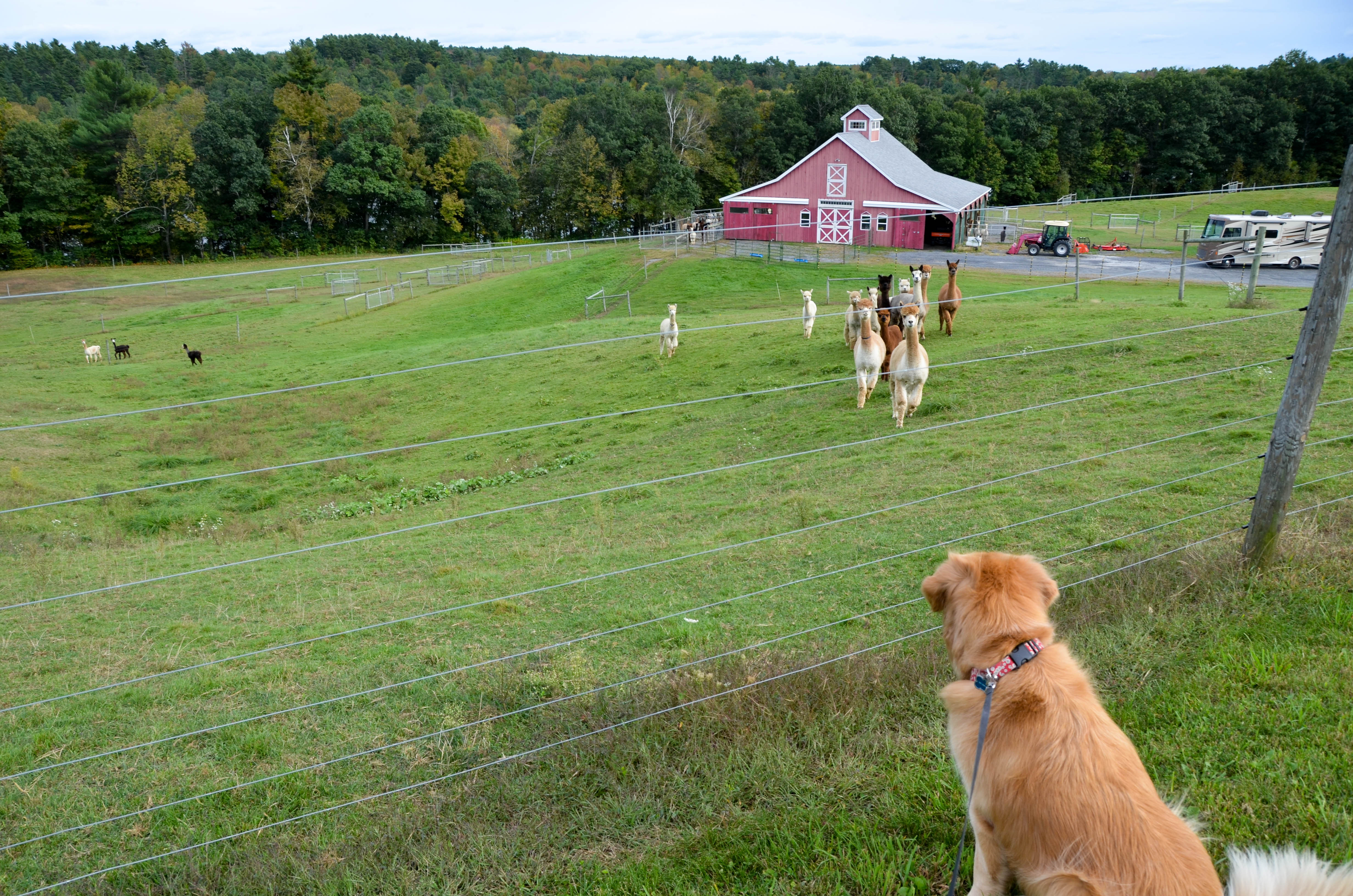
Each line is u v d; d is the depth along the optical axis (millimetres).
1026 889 2566
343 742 5406
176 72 141250
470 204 80562
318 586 10016
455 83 165875
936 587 3111
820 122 82938
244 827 4422
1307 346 5020
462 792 4352
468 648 7082
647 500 12516
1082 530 7570
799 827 3641
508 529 12000
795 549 8781
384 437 21812
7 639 8789
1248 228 38438
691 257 47125
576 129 79812
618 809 3938
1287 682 4215
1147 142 73312
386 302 47594
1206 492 7996
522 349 28359
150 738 5863
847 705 4543
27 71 144750
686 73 168125
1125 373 13523
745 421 16375
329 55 177750
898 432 13320
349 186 74875
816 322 26797
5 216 68812
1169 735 3969
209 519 16719
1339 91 63250
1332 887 2295
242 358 35281
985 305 26078
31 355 37938
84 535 15664
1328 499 6875
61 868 4234
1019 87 181000
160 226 73500
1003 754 2662
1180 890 2271
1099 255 46875
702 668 5500
